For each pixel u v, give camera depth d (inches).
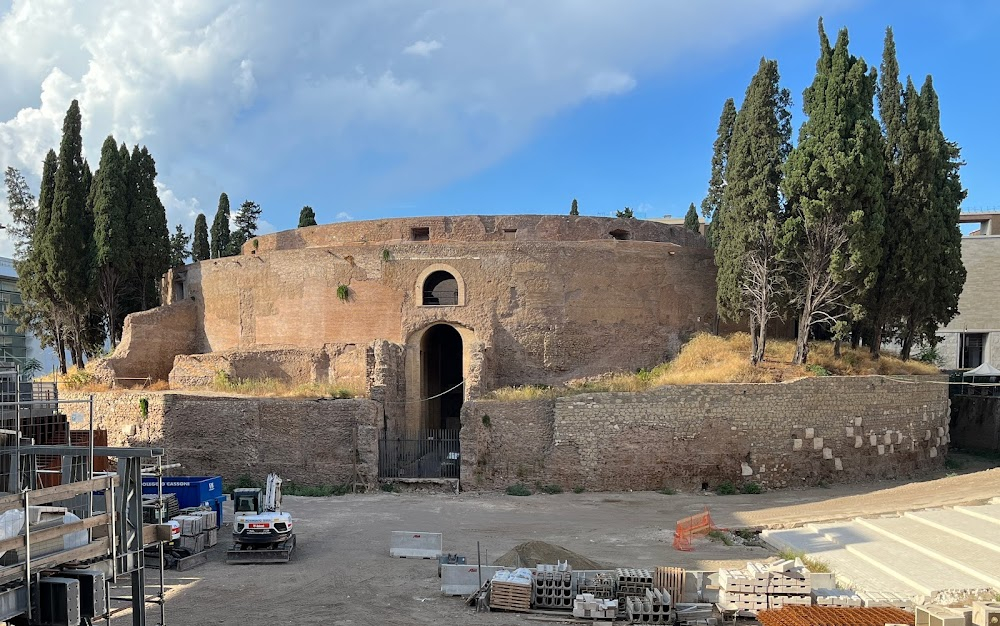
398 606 635.5
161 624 516.1
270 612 621.9
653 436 1156.5
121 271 1724.9
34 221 1956.2
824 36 1306.6
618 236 1640.0
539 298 1434.5
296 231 1676.9
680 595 619.2
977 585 621.6
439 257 1451.8
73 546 465.1
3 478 640.4
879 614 538.6
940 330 2201.0
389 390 1311.5
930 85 1670.8
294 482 1202.0
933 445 1358.3
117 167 1728.6
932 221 1416.1
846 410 1225.4
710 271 1576.0
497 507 1056.2
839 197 1236.5
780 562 628.4
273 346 1520.7
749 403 1175.0
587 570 666.2
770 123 1393.9
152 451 500.7
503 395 1227.2
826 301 1322.6
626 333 1461.6
